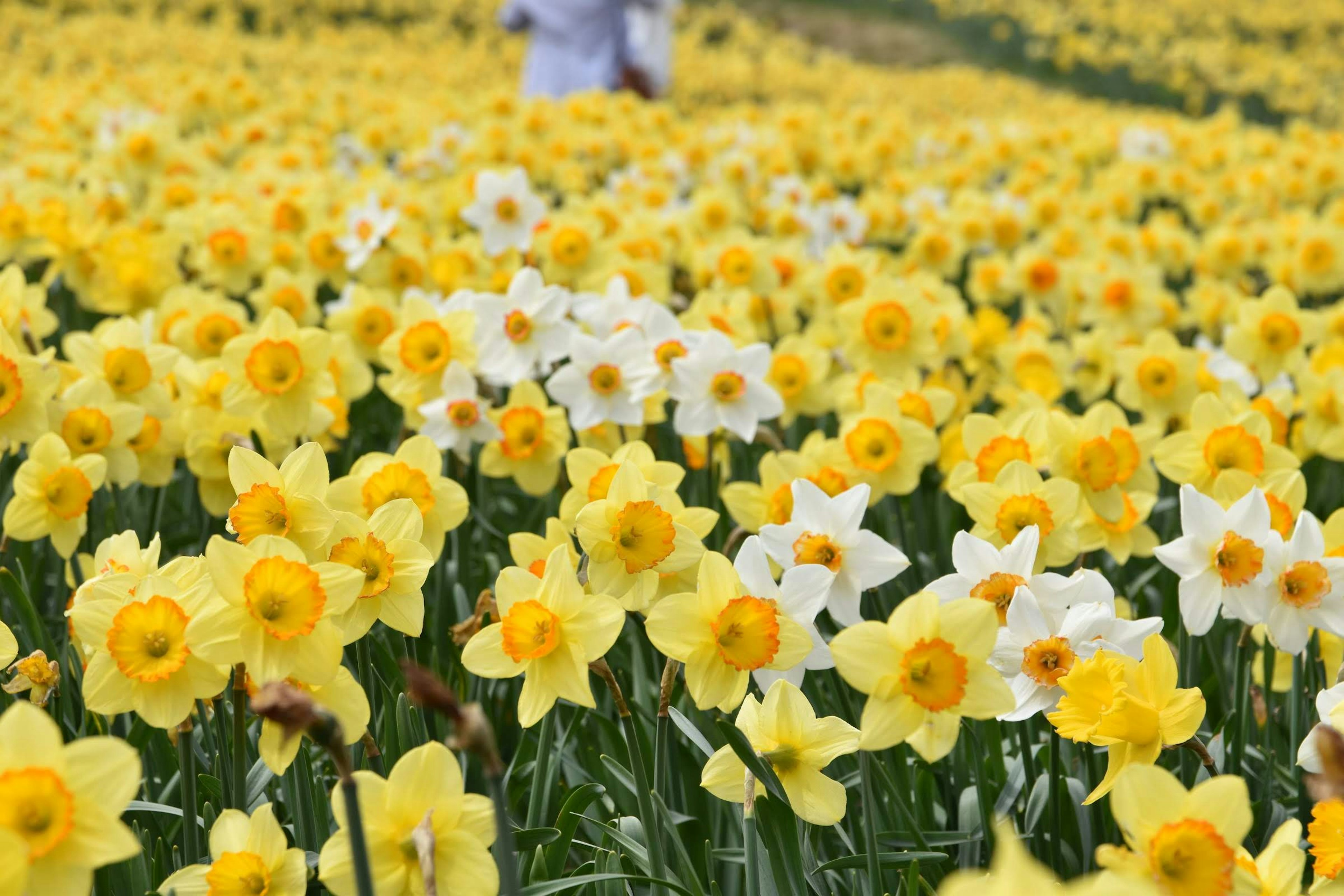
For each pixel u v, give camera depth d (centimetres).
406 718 171
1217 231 499
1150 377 296
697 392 237
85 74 1080
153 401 241
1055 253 514
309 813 161
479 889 125
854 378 289
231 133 634
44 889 101
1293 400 286
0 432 203
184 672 133
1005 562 158
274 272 347
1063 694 146
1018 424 222
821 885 169
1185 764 179
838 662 130
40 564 245
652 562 157
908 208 572
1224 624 238
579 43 1008
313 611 131
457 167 593
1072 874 180
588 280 348
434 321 252
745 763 140
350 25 1855
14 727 102
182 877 129
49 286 397
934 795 195
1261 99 1633
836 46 2291
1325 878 125
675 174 618
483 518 264
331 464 304
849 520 167
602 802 200
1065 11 2128
